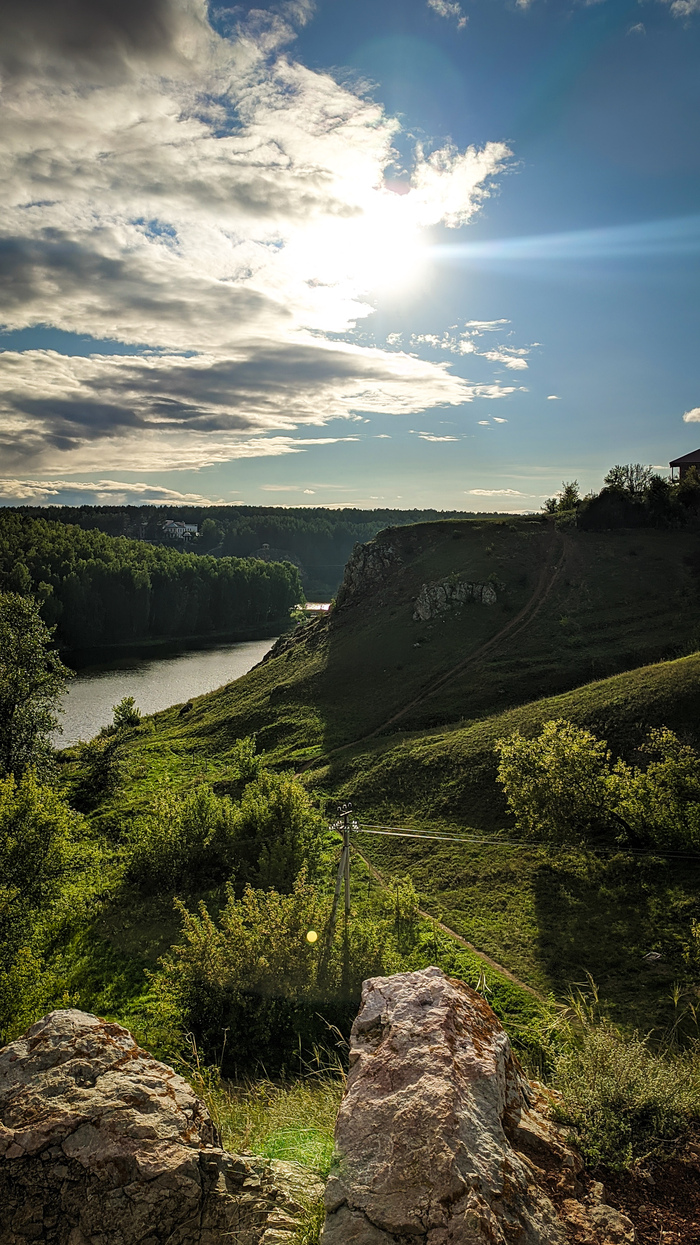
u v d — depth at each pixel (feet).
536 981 91.25
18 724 152.25
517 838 133.39
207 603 552.00
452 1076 14.55
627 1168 15.29
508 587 290.76
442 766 167.43
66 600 462.19
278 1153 18.49
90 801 188.96
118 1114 15.31
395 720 218.79
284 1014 69.05
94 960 100.89
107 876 126.00
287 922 77.97
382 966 75.25
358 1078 15.06
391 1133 13.33
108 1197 13.89
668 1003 80.18
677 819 110.32
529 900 112.16
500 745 131.75
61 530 615.98
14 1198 14.02
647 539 310.45
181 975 74.95
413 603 296.51
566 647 238.89
